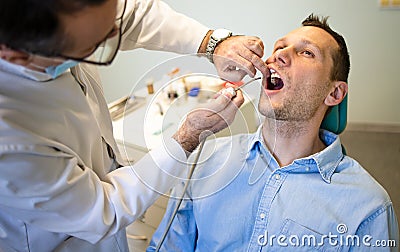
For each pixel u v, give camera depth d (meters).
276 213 1.06
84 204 0.75
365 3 2.21
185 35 1.07
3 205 0.74
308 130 1.07
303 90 1.02
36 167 0.67
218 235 1.12
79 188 0.74
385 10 2.20
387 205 1.02
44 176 0.68
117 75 2.52
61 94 0.76
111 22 0.56
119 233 1.05
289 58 1.02
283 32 2.40
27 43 0.53
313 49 1.03
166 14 1.06
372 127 2.56
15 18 0.49
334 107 1.13
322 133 1.16
